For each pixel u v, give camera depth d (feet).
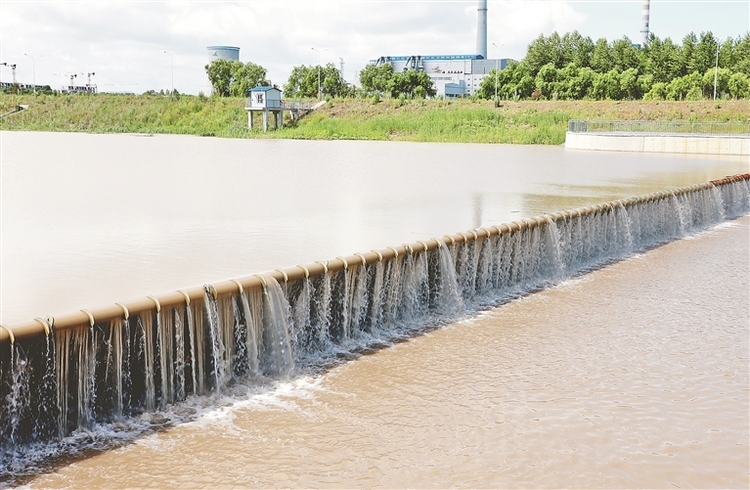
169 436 19.86
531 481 17.80
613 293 36.14
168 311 21.61
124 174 74.23
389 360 26.12
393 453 19.06
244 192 56.59
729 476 18.24
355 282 28.22
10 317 21.12
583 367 25.48
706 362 26.11
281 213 43.93
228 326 23.30
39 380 19.15
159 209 45.60
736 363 26.03
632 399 22.72
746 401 22.71
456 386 23.65
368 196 53.93
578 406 22.12
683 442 19.93
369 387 23.57
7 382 18.52
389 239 34.50
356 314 28.35
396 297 30.19
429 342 28.22
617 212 46.91
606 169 83.20
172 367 21.90
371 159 103.60
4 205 47.11
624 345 27.91
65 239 34.45
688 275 40.09
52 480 17.43
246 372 23.97
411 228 38.04
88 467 18.10
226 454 18.85
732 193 65.00
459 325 30.58
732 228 57.77
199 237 35.04
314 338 26.84
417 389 23.35
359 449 19.24
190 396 22.40
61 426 19.61
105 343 20.39
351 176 73.15
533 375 24.68
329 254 30.60
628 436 20.20
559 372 24.98
